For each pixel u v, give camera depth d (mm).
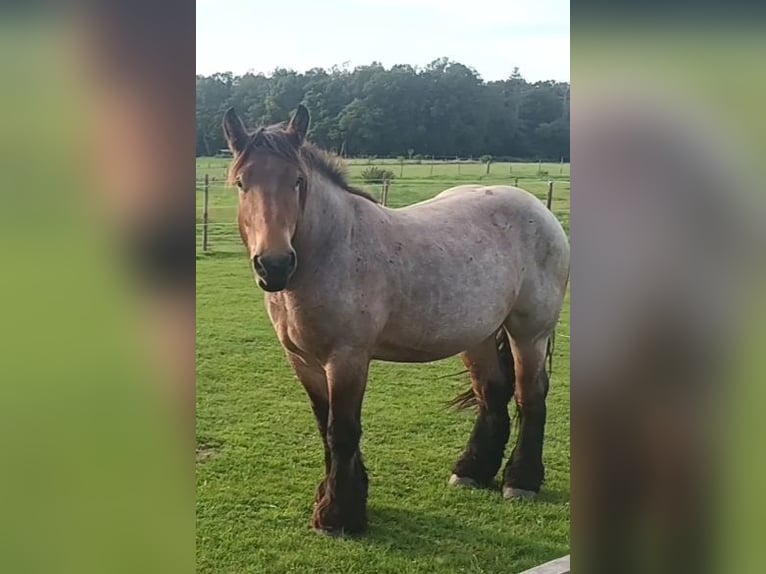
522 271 3725
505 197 3805
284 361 5105
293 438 4188
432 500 3715
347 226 3129
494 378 3949
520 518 3561
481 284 3494
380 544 3209
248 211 2820
